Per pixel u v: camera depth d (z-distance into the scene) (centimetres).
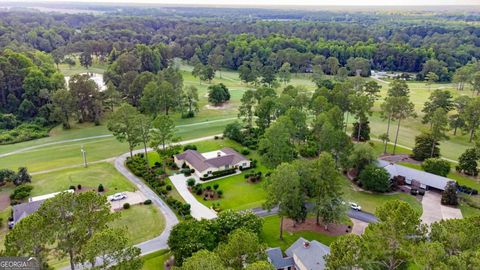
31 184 7338
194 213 6512
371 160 7881
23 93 12450
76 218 4153
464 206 6969
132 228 5994
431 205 6988
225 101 14312
